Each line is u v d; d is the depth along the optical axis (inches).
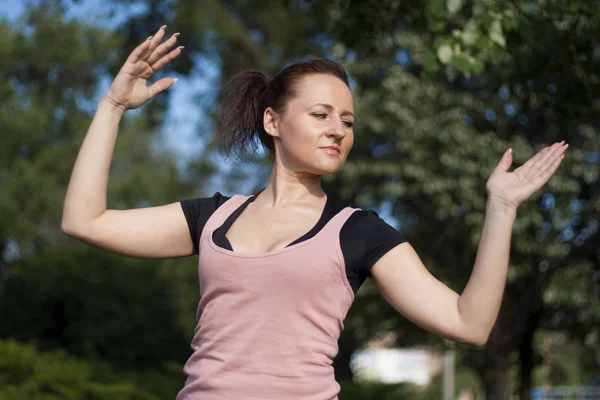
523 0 255.8
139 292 526.0
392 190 560.1
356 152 608.1
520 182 96.7
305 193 109.5
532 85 283.6
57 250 541.6
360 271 101.9
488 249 95.8
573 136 537.6
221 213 109.0
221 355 99.7
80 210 107.5
